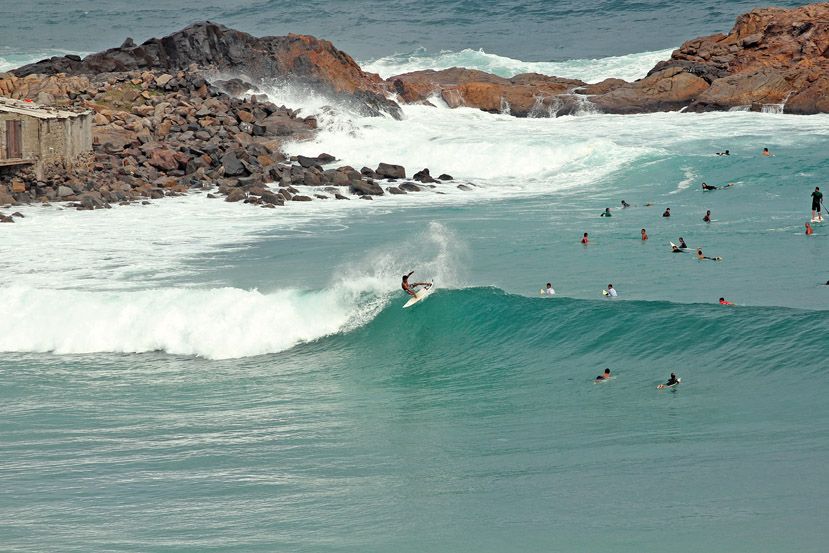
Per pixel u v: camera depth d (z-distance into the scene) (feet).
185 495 233.96
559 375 331.98
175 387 334.65
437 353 363.97
